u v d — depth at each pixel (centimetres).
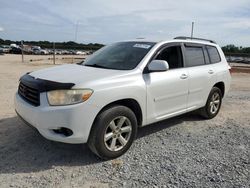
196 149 486
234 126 626
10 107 707
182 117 677
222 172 405
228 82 705
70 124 389
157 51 514
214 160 444
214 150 485
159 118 511
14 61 3056
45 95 397
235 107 814
